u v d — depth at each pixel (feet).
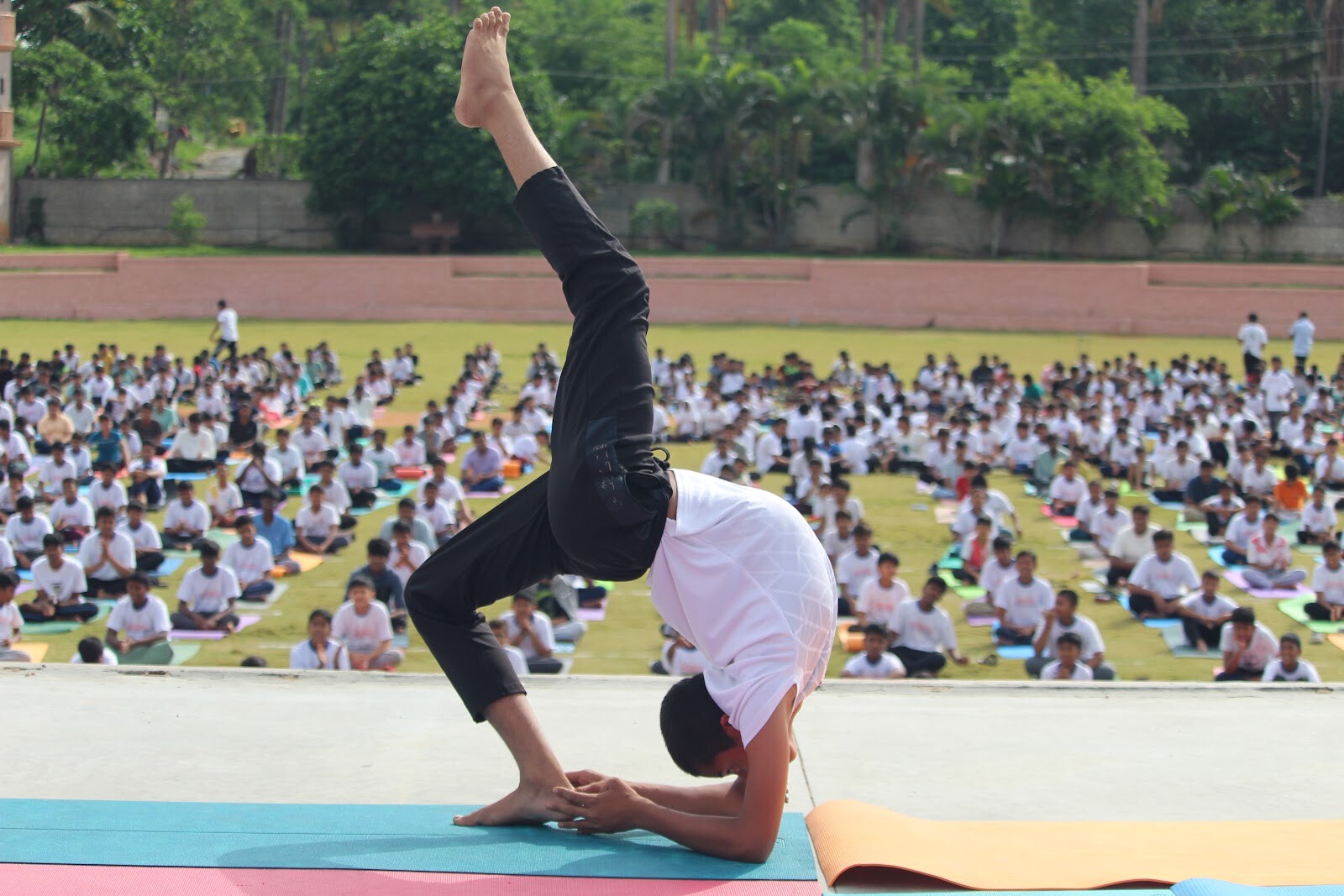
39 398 65.67
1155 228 138.62
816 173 157.58
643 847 9.73
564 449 9.75
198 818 10.07
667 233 146.10
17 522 42.22
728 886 8.77
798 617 9.57
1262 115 164.66
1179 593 38.88
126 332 114.21
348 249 146.92
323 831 9.84
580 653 35.17
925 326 125.70
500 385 88.69
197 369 79.56
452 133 136.67
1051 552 46.85
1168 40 166.91
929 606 33.86
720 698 9.70
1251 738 15.62
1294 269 127.03
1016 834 10.43
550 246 10.09
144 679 18.56
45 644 35.04
